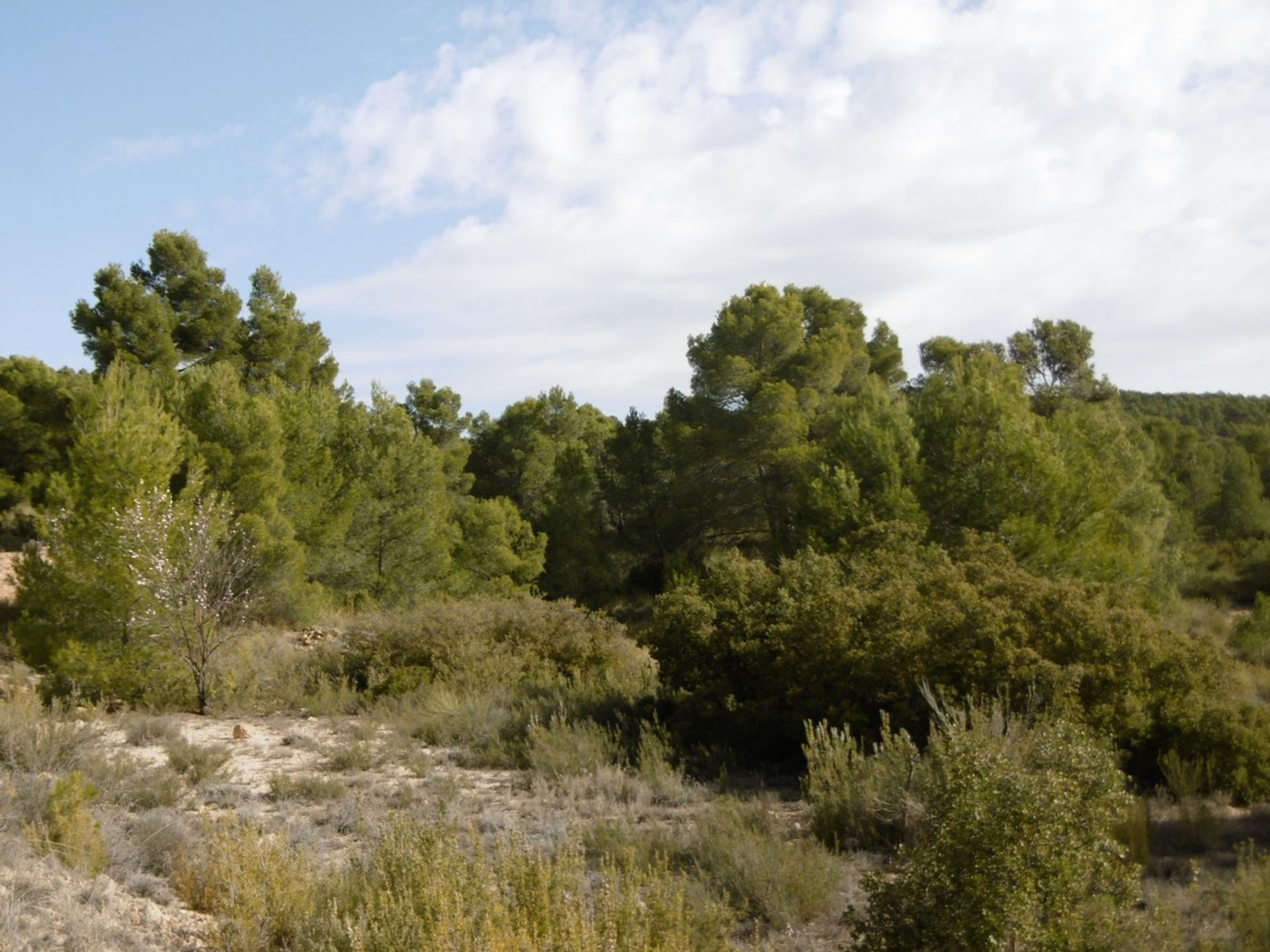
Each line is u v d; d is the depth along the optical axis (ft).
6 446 88.02
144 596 40.93
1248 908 14.94
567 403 133.80
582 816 25.20
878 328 115.03
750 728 32.42
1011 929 13.92
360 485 75.00
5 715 27.76
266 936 15.42
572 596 94.27
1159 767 27.81
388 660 46.93
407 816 20.89
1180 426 142.41
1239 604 99.71
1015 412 67.41
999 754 15.88
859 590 35.35
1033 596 31.42
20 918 14.42
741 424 87.51
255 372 98.78
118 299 87.04
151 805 24.00
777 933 17.74
